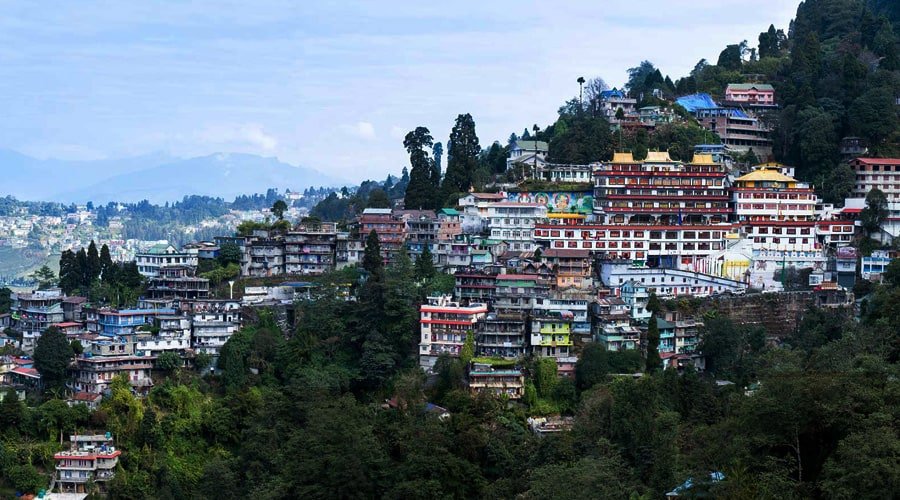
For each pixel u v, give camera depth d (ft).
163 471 651.25
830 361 551.18
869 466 370.53
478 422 639.76
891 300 630.33
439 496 559.38
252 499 557.33
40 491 640.58
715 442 453.17
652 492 506.48
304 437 604.90
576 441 587.68
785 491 394.32
